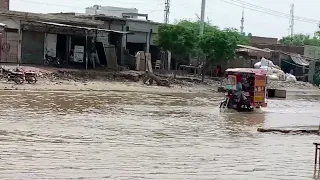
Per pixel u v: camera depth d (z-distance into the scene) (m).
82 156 13.92
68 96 30.95
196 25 56.31
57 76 38.09
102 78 40.84
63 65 43.53
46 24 41.16
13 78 34.34
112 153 14.62
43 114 22.69
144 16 56.84
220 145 17.28
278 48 71.25
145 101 31.75
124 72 43.97
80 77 39.56
